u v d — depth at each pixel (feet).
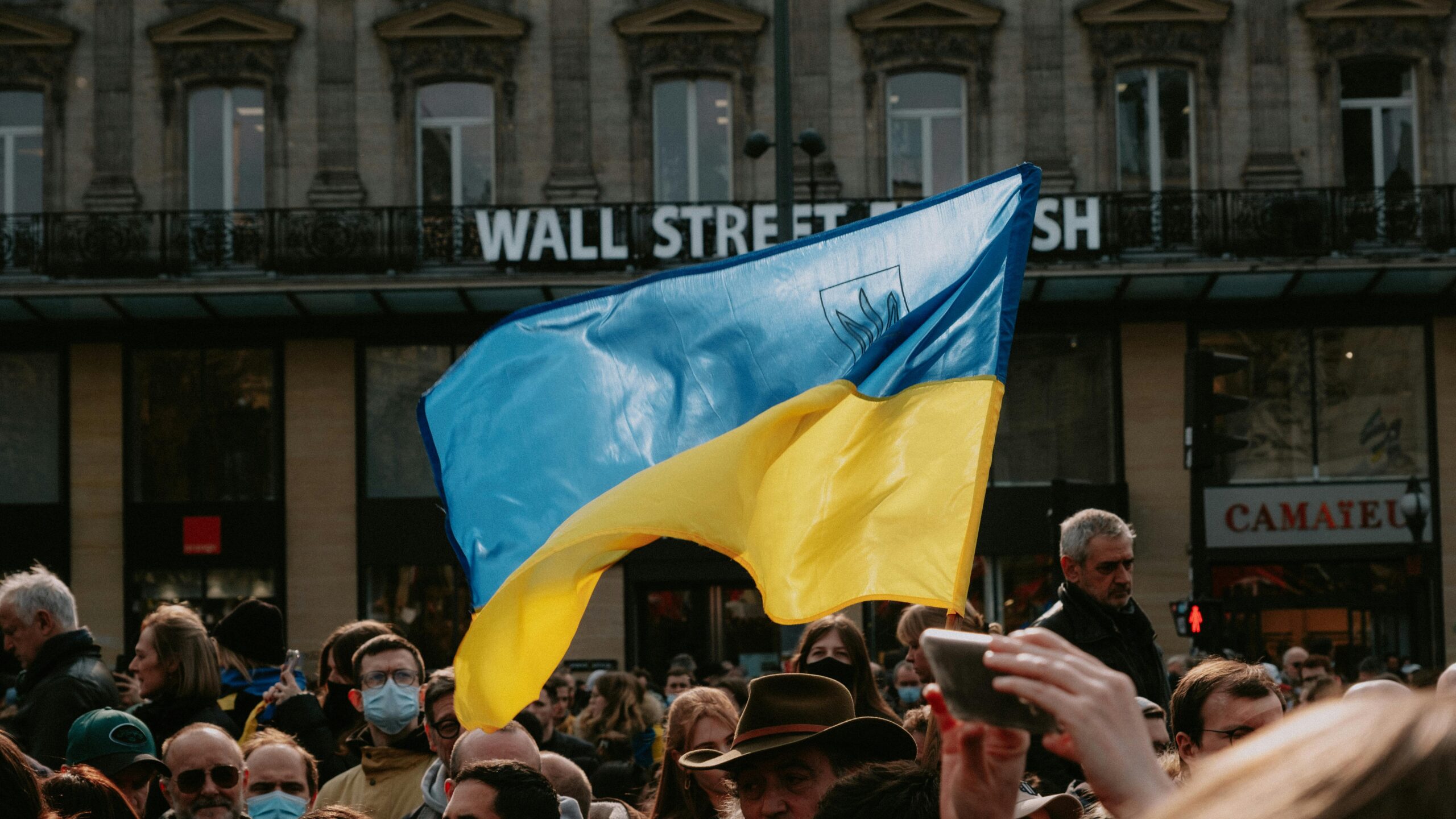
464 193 81.66
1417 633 77.82
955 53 81.00
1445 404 78.54
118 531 80.07
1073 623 20.62
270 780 18.84
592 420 17.97
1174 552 78.28
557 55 81.46
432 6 81.00
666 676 79.56
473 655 15.65
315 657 78.79
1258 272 75.20
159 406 80.94
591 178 81.00
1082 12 80.28
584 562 15.93
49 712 21.34
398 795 20.76
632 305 18.26
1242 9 80.43
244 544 79.77
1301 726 3.38
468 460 18.15
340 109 81.20
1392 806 3.11
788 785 13.47
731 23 81.00
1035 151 80.53
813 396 16.29
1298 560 78.48
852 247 17.72
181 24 81.05
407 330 80.64
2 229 79.71
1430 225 78.23
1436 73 79.51
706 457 16.06
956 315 16.66
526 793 14.21
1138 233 78.28
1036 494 78.89
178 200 81.15
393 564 79.61
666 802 19.30
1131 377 79.25
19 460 80.74
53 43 81.41
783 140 51.98
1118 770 5.08
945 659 5.76
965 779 6.77
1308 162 79.92
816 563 15.69
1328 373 79.30
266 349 81.20
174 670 22.02
